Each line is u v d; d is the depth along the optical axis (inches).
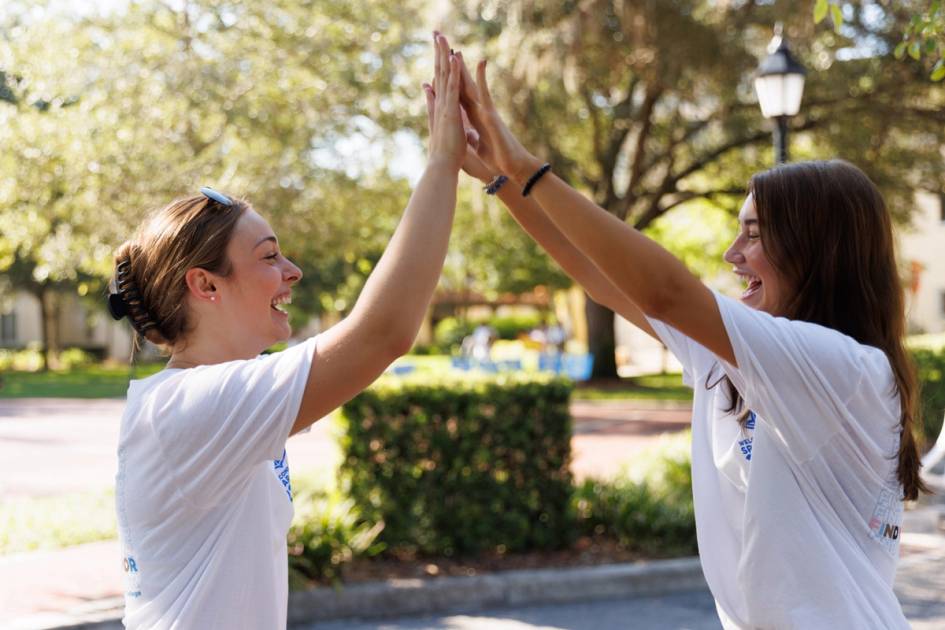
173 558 66.9
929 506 347.9
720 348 67.9
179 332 75.4
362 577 249.6
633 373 1320.1
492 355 1416.1
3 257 518.0
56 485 432.5
